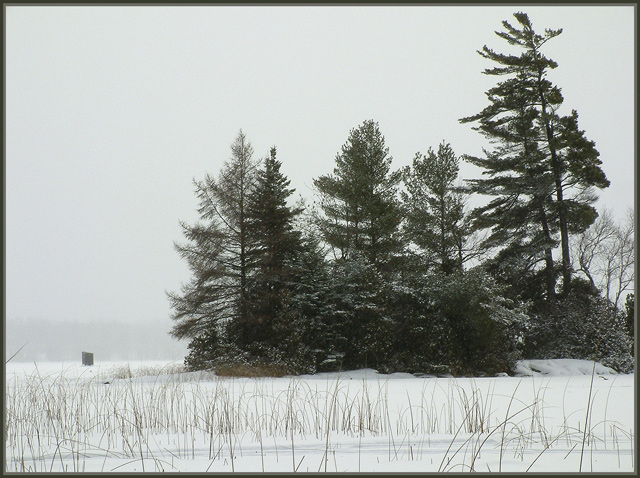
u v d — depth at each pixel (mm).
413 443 8383
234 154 31484
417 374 26984
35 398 11531
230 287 30094
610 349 30094
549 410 11594
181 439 8945
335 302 28828
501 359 27922
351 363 28344
